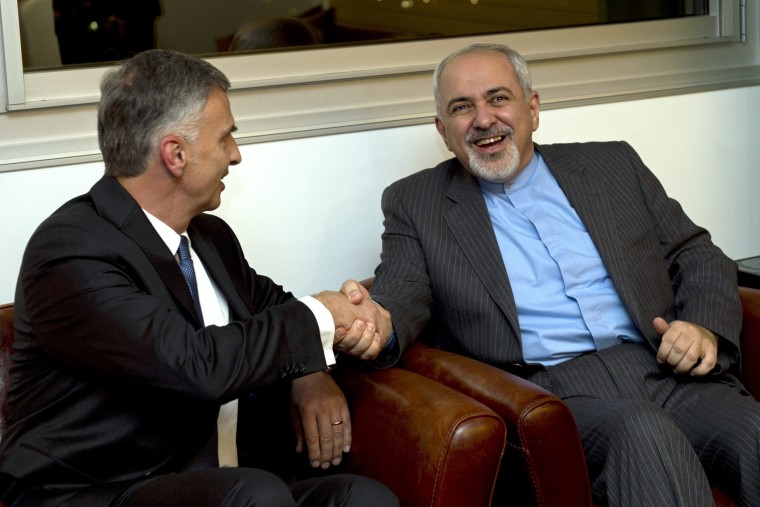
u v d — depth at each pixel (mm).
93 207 1837
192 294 1927
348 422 2045
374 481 1765
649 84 3059
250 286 2156
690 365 2166
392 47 2760
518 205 2395
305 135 2619
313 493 1772
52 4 2379
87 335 1708
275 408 2174
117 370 1708
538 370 2264
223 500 1615
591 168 2424
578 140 2977
